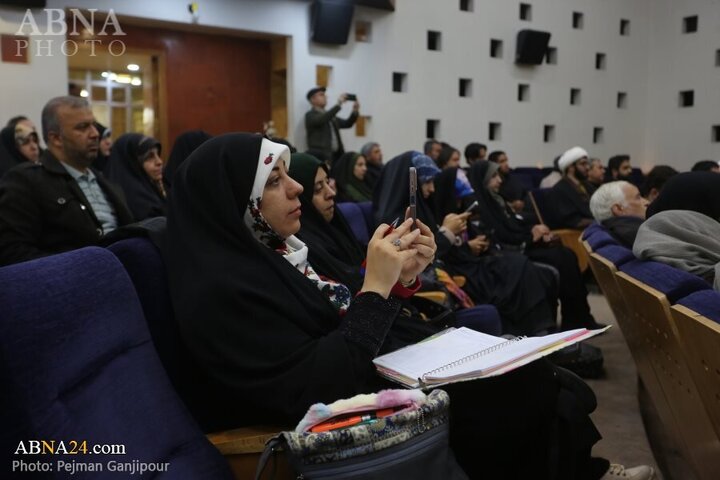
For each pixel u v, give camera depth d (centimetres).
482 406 133
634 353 238
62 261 107
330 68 764
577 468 154
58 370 92
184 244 133
